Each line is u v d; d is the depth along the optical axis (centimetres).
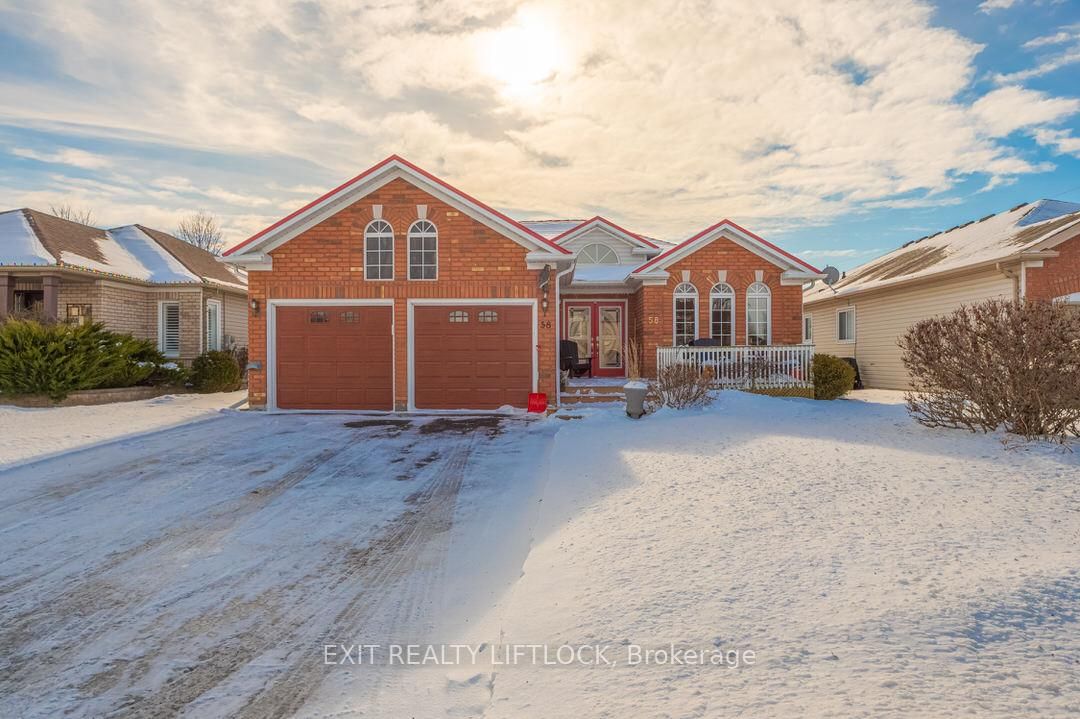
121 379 1741
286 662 351
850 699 257
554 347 1495
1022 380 821
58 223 2114
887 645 300
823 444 854
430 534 590
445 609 422
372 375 1501
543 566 448
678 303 1820
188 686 327
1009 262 1602
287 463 906
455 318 1502
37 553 536
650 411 1300
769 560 426
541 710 272
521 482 791
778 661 292
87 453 968
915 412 1066
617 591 388
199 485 777
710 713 255
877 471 683
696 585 389
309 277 1504
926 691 261
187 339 2177
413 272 1504
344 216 1504
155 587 464
